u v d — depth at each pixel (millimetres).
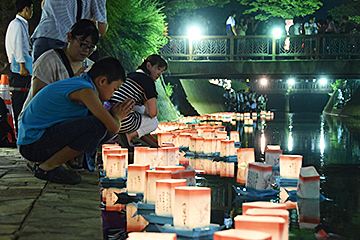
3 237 1745
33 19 11242
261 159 5297
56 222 2020
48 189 2789
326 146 6965
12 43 5492
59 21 4211
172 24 23656
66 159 2908
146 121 4863
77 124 2789
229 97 29500
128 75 4730
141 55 13680
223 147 5449
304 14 26062
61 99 2838
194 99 22422
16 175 3299
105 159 4102
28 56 5656
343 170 4387
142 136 5090
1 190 2717
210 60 18219
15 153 4797
